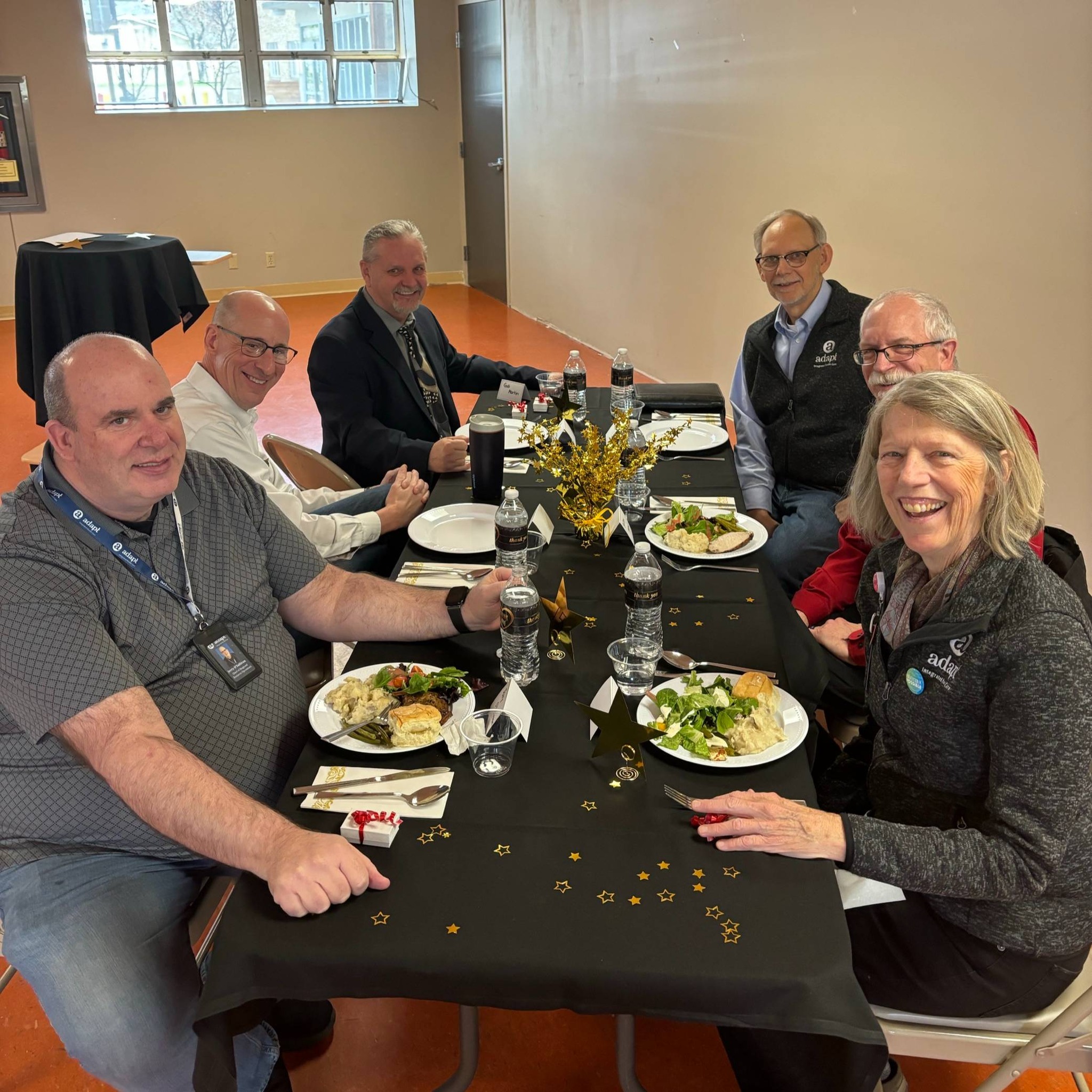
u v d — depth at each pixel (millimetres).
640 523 2277
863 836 1262
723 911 1158
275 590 1816
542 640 1743
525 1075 1786
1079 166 3062
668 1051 1839
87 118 7750
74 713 1381
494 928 1134
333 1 8211
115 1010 1392
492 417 2375
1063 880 1278
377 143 8648
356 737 1458
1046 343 3281
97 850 1531
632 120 5848
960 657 1328
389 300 3137
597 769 1401
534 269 7734
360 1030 1884
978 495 1316
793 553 2770
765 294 4836
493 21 7645
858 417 2973
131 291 4727
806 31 4184
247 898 1193
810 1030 1057
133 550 1572
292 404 5969
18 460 5023
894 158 3809
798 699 1812
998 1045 1361
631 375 3117
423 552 2113
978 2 3312
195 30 7938
